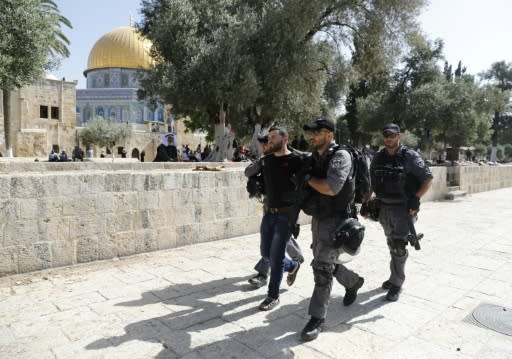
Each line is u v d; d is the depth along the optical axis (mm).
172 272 5242
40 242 5082
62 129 44031
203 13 16250
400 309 4062
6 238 4789
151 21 17406
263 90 17250
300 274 5266
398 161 4254
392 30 18875
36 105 42000
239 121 20734
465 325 3676
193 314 3838
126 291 4465
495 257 6320
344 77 20516
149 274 5137
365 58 20391
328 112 22281
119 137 47938
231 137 17391
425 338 3400
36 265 5055
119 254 5906
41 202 5074
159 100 18609
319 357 3047
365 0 18484
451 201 14852
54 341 3234
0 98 37094
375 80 30812
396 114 28094
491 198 16125
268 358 3016
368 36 18750
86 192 5504
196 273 5211
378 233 8250
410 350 3186
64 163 9594
